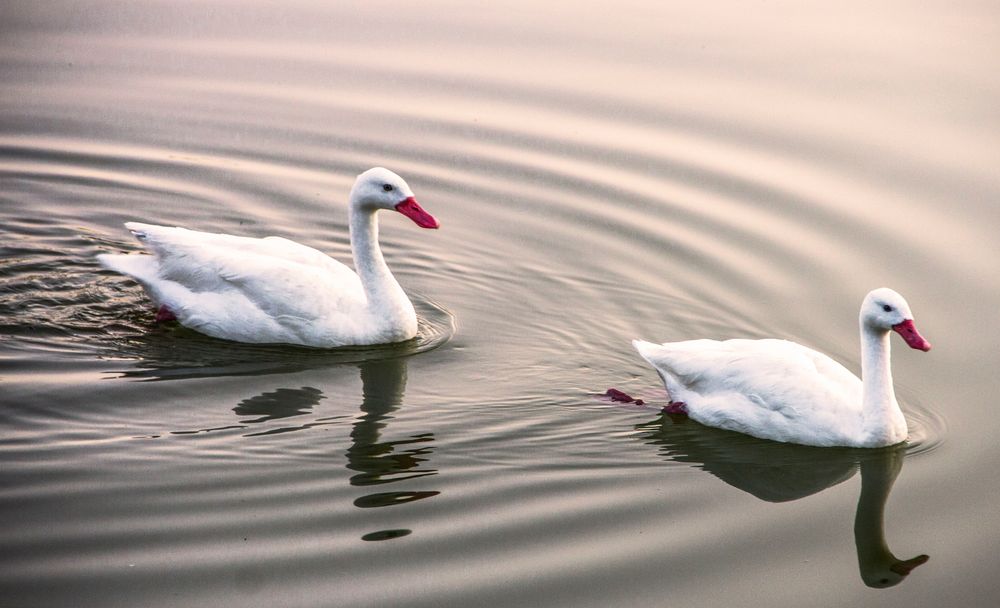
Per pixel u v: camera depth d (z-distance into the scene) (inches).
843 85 800.9
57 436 473.4
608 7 936.9
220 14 927.7
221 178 727.1
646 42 874.1
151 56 864.9
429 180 726.5
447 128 776.9
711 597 398.0
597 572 406.9
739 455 487.2
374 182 556.7
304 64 852.0
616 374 545.6
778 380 498.3
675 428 506.6
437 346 567.5
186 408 500.1
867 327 490.6
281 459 466.9
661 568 411.2
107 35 895.1
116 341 552.7
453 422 500.1
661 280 624.7
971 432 502.9
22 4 932.6
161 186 716.0
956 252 633.0
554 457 478.3
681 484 464.4
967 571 417.4
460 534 424.5
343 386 526.3
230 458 465.1
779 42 866.1
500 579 401.4
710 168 721.0
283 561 406.9
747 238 655.8
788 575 412.8
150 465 457.7
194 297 561.3
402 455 475.2
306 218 690.8
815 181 701.3
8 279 601.3
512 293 620.1
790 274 623.2
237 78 834.8
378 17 924.0
